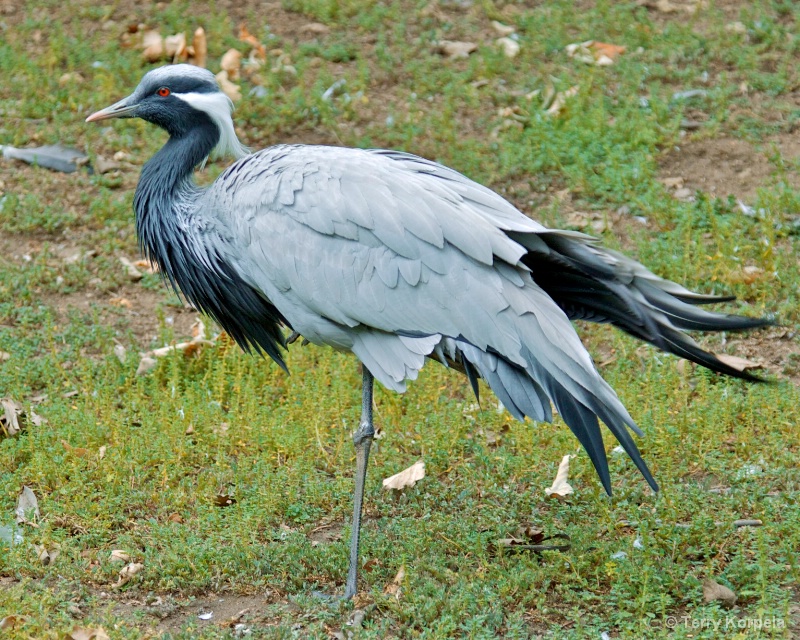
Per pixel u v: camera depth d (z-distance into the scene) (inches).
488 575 371.6
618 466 439.2
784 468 424.2
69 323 563.8
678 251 573.9
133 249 619.8
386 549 390.3
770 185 628.1
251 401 472.4
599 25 797.9
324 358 510.0
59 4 846.5
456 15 836.0
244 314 437.1
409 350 376.2
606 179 639.8
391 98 742.5
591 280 375.2
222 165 689.6
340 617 356.5
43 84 743.1
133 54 776.3
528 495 422.3
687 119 694.5
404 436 470.3
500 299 362.6
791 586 363.3
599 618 347.6
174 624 356.8
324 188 383.2
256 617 359.6
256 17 833.5
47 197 651.5
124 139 697.0
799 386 486.6
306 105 722.2
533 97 717.3
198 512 418.3
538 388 363.6
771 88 716.0
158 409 487.5
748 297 552.7
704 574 370.3
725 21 794.8
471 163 660.7
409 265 370.6
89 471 436.5
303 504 422.9
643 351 523.5
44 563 385.7
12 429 470.9
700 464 436.1
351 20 830.5
